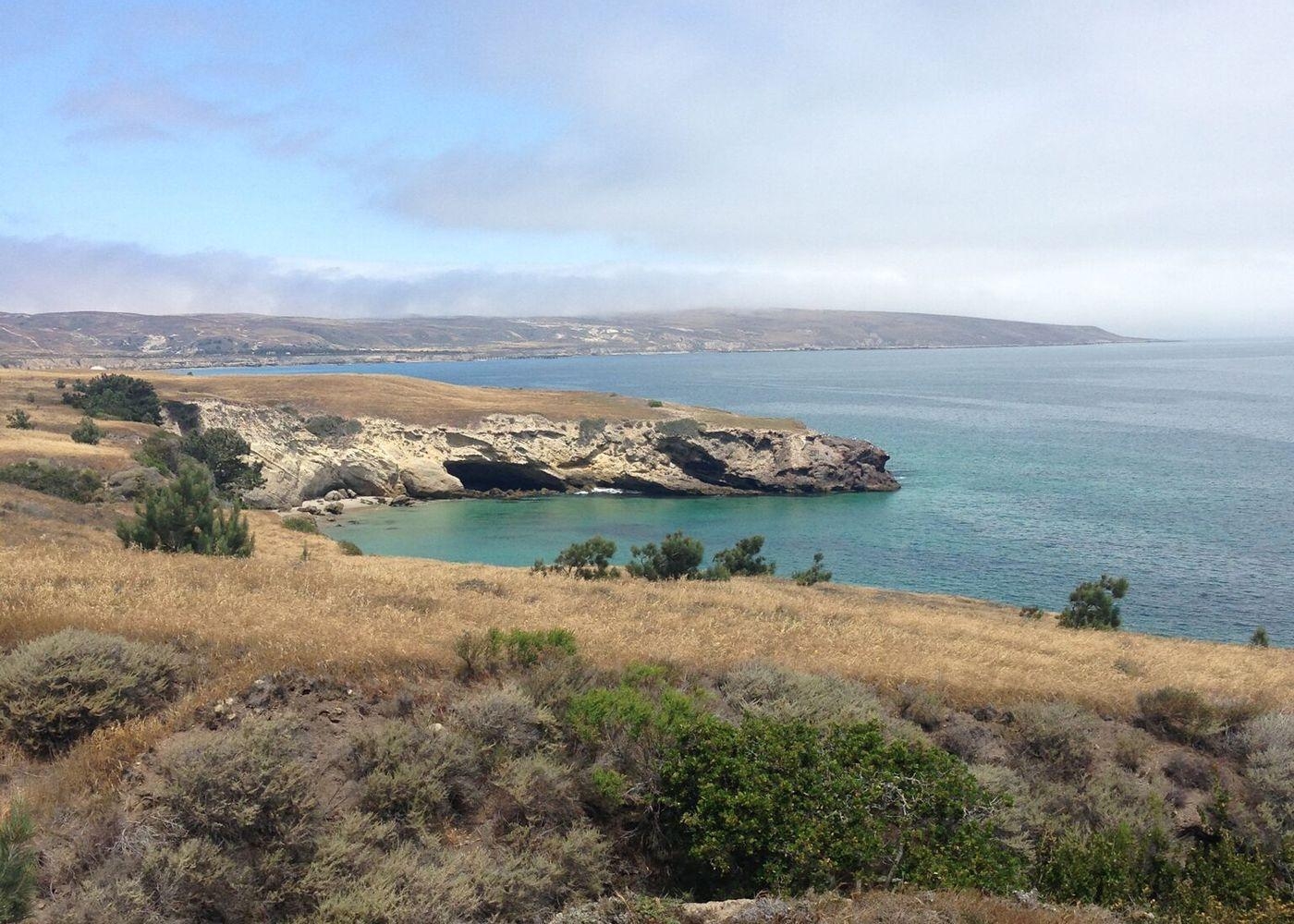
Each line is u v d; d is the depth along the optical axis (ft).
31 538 83.20
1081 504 252.83
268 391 347.56
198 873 23.04
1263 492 267.39
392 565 104.06
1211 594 161.27
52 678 29.50
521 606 61.41
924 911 24.26
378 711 34.22
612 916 25.55
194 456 231.09
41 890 21.99
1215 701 49.93
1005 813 32.68
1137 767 42.45
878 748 32.30
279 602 50.85
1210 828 36.50
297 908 23.89
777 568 184.65
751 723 32.91
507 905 25.46
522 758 31.32
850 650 57.47
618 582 92.53
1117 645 82.89
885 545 207.41
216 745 27.09
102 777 26.66
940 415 523.70
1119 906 29.30
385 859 25.29
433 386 404.57
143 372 423.23
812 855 27.48
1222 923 28.40
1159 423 468.34
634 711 34.12
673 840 30.60
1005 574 178.70
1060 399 634.02
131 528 80.64
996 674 53.98
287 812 26.13
